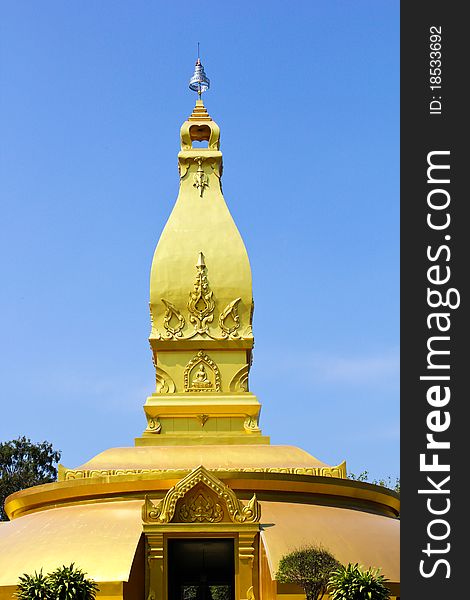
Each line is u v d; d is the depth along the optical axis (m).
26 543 27.86
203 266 36.16
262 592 26.75
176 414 34.72
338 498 30.83
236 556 27.34
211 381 35.31
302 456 32.44
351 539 27.88
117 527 27.81
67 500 30.44
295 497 29.98
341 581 23.75
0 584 25.84
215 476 28.14
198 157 38.41
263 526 27.80
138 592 26.62
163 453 32.16
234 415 34.81
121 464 31.52
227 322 35.81
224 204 37.75
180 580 29.27
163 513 27.53
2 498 59.31
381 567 26.92
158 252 36.59
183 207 37.59
